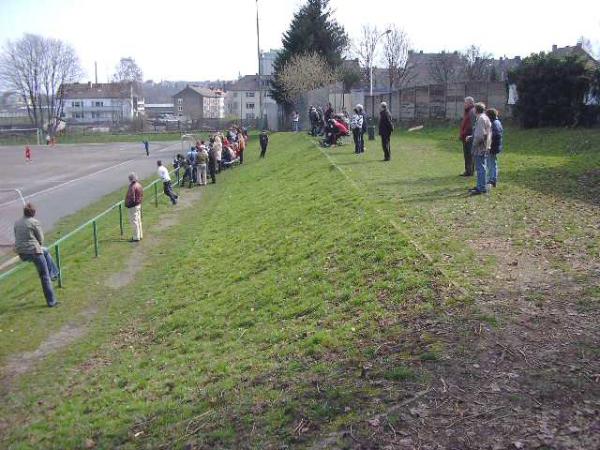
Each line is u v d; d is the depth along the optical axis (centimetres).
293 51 6388
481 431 481
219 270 1370
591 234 989
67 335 1128
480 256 913
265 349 831
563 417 485
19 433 768
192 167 2956
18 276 1550
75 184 3497
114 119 12681
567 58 2711
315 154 2533
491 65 8425
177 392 768
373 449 487
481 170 1349
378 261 986
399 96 4266
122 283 1438
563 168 1670
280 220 1586
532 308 699
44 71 10625
